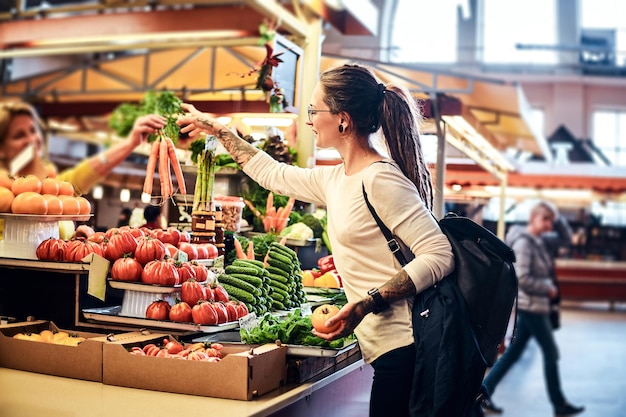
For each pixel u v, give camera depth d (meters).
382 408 2.65
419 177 2.78
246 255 3.68
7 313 3.06
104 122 11.23
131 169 9.92
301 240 4.11
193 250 3.15
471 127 5.25
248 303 3.17
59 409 2.27
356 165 2.74
